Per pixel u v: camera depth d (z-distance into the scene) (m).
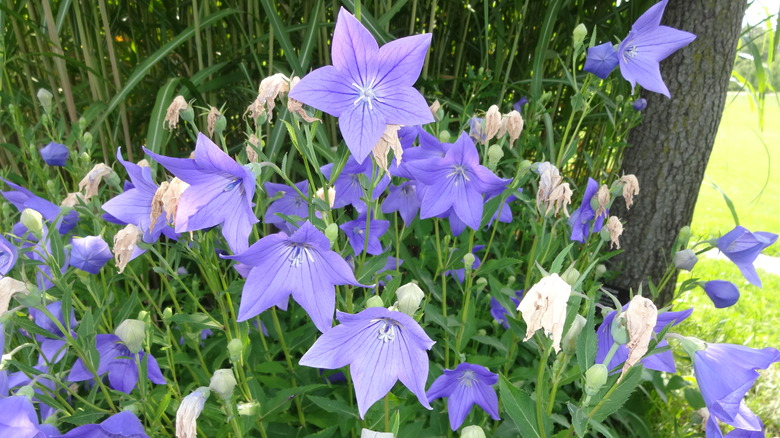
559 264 0.19
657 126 0.56
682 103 0.54
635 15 0.58
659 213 0.57
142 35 0.63
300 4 0.59
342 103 0.20
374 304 0.21
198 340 0.38
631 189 0.36
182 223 0.22
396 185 0.41
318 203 0.26
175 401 0.32
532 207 0.40
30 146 0.46
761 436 0.23
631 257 0.59
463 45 0.62
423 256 0.45
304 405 0.40
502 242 0.56
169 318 0.32
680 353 0.56
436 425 0.37
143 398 0.27
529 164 0.34
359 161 0.19
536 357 0.44
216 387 0.24
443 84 0.66
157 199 0.25
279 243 0.22
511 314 0.37
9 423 0.21
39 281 0.29
